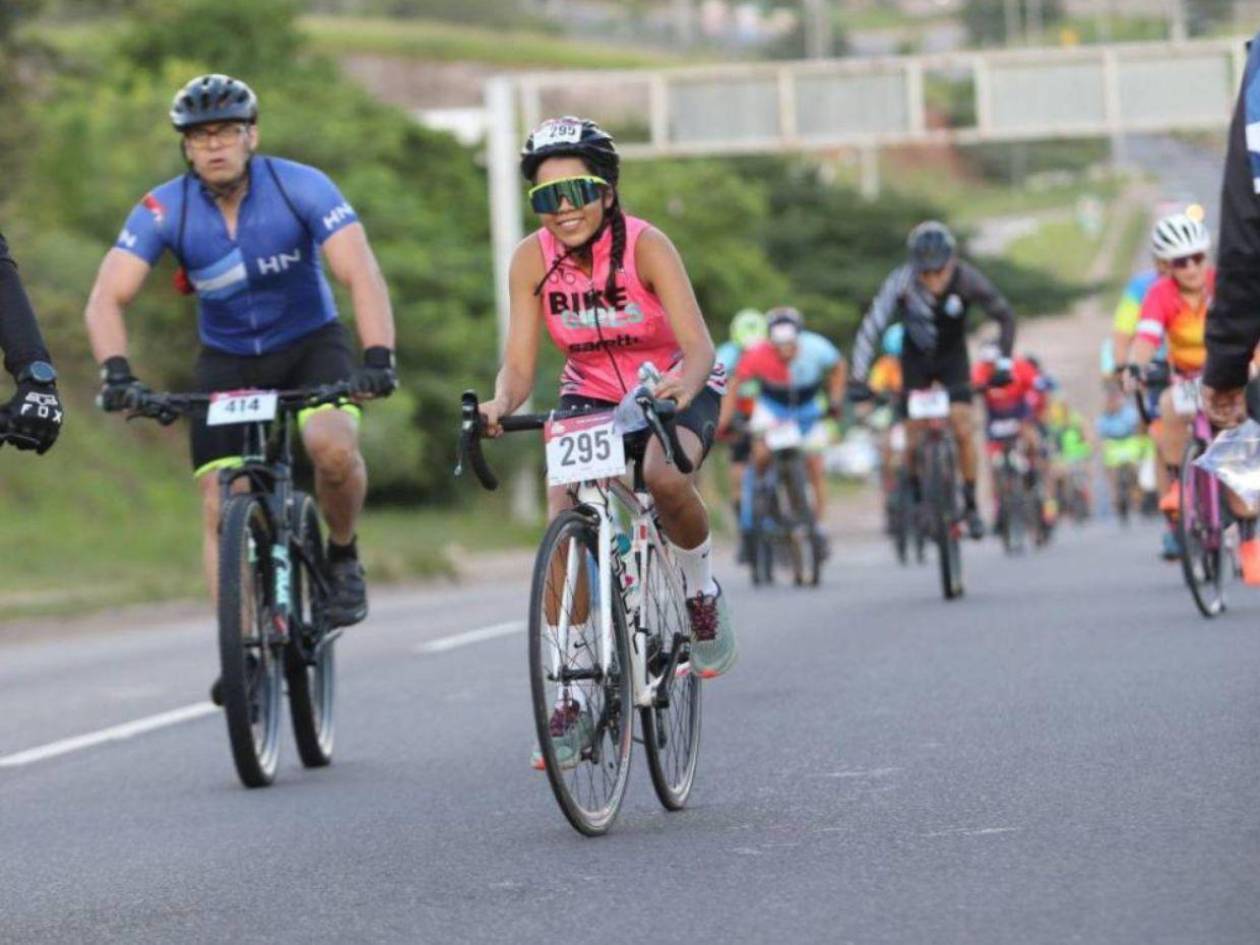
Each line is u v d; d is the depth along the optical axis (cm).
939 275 4972
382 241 12781
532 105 10856
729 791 2362
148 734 3288
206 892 1977
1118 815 2030
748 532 6072
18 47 10138
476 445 2152
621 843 2080
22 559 7788
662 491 2202
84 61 10656
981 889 1745
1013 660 3431
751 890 1809
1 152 9956
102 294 2769
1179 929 1565
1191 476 3903
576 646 2103
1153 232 4000
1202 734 2491
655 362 2269
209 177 2756
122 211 11319
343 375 2872
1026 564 6669
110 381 2695
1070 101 10769
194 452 2806
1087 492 13125
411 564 8175
